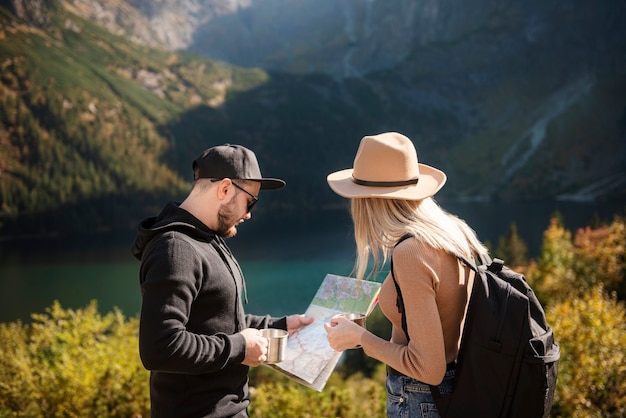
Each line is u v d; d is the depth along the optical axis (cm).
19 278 7531
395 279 163
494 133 17812
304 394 462
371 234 174
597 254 1642
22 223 10812
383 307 178
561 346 559
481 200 14325
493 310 155
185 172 13725
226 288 180
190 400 177
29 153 11869
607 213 11175
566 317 629
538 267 1811
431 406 171
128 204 12088
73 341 796
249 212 193
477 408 155
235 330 185
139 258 192
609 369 501
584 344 553
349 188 180
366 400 530
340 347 179
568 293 1452
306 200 14188
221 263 182
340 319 182
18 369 512
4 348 639
